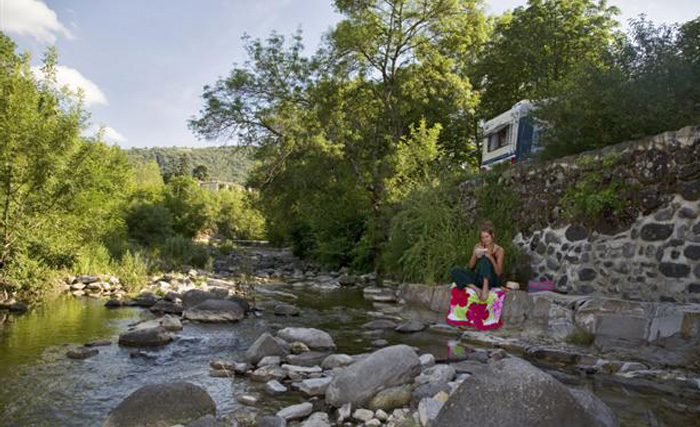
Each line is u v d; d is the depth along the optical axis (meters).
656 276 6.62
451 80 22.97
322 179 20.19
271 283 14.41
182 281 13.02
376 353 4.37
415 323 7.43
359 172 20.25
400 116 23.70
